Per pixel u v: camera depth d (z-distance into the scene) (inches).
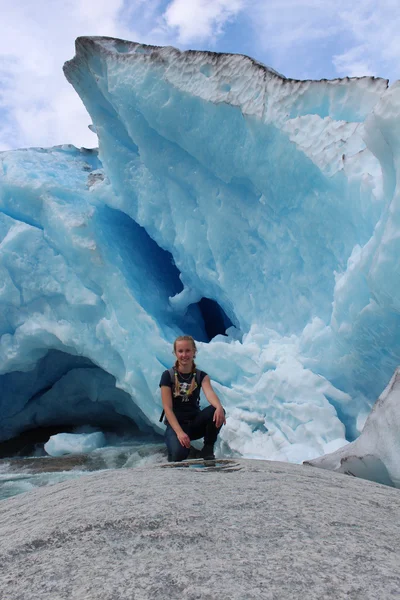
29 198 258.1
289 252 181.8
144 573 28.0
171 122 195.2
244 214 194.9
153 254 273.9
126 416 303.1
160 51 198.4
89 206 253.8
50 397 301.0
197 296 240.7
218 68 180.5
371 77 150.3
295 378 158.2
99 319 233.9
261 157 172.9
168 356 208.4
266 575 27.0
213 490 47.9
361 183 131.2
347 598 24.1
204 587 25.7
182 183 212.4
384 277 116.3
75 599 25.3
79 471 193.2
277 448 154.7
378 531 36.4
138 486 51.0
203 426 111.2
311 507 41.7
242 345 188.2
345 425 152.6
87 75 230.8
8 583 28.5
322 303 171.5
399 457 82.5
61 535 35.8
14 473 196.2
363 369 147.6
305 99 158.9
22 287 252.7
